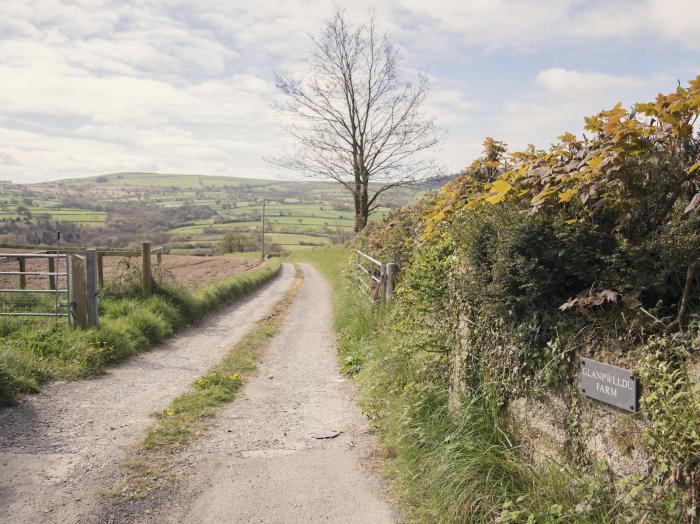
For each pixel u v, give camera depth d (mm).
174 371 8000
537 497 3064
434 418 4535
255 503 3857
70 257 9078
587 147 3549
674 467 2377
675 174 2971
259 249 66625
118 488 4008
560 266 3355
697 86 2840
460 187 6562
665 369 2510
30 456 4504
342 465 4531
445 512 3457
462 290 4441
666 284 2852
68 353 7594
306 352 10000
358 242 22266
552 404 3273
